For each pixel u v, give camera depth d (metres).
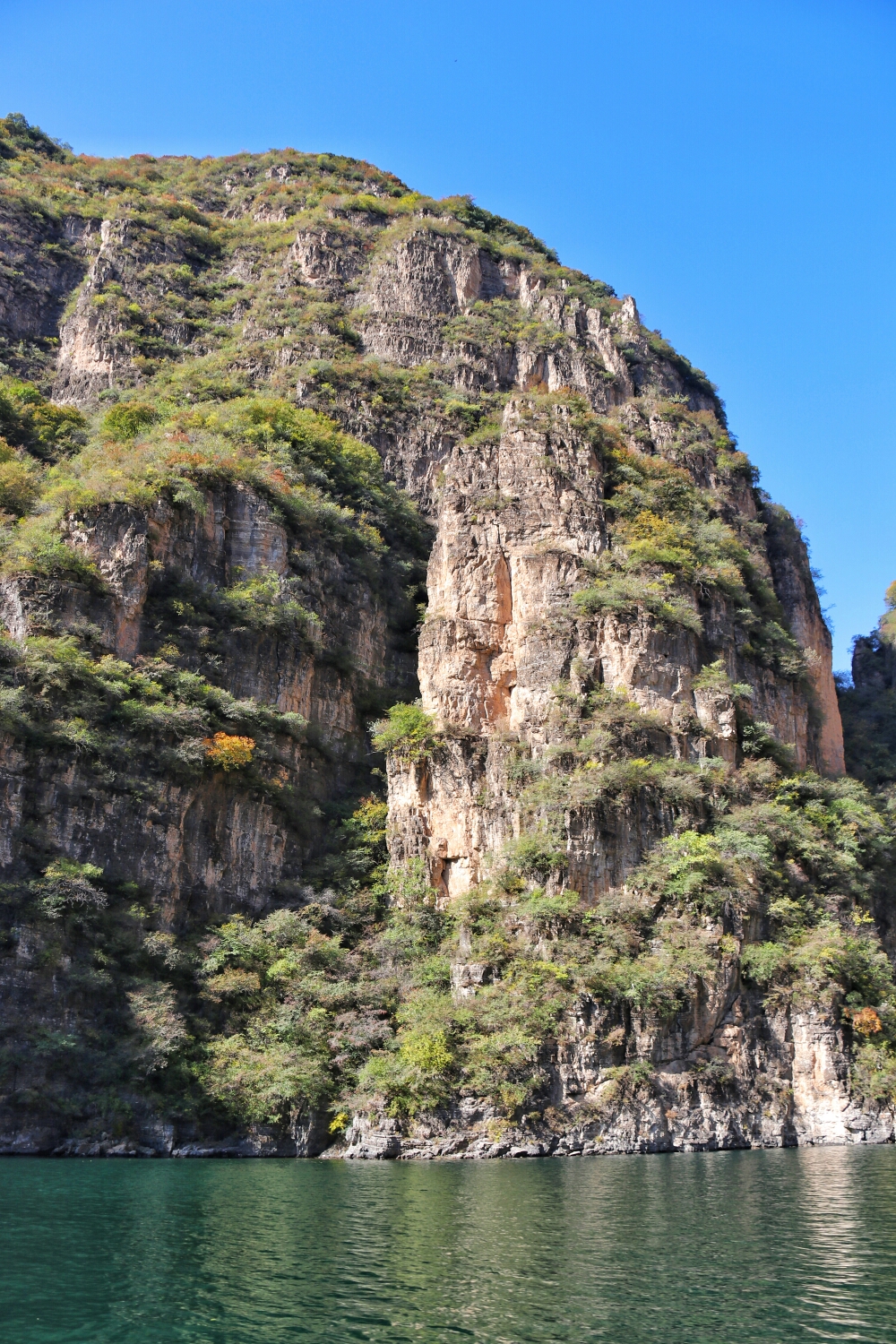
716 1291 24.36
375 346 118.00
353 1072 56.19
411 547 96.38
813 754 90.69
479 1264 26.67
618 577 78.12
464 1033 56.72
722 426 127.00
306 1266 26.33
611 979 57.97
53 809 59.59
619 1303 23.42
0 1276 24.94
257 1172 44.38
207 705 69.12
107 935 57.59
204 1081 54.31
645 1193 38.16
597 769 68.12
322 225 130.38
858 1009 61.81
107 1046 53.91
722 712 75.00
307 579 81.88
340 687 80.69
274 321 117.38
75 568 68.06
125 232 126.94
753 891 63.88
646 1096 55.69
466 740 73.06
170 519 74.62
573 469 84.38
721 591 83.88
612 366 121.38
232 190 151.38
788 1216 33.28
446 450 106.19
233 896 66.44
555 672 74.31
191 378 106.94
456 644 77.00
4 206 127.25
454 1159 51.34
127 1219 31.80
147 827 62.78
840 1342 21.05
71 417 99.50
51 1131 50.62
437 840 71.44
